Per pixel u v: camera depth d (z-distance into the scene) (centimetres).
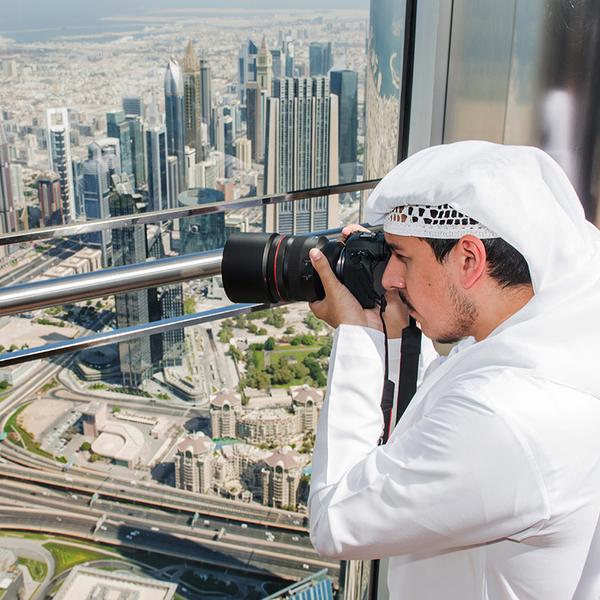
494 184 68
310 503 80
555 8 133
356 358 84
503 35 137
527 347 67
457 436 66
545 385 65
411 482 69
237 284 96
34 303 109
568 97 137
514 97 139
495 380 66
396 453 72
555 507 65
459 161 71
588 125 137
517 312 70
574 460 65
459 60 144
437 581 78
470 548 74
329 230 133
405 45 148
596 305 66
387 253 87
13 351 110
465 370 72
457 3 141
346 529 73
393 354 95
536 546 69
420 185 71
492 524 66
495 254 69
